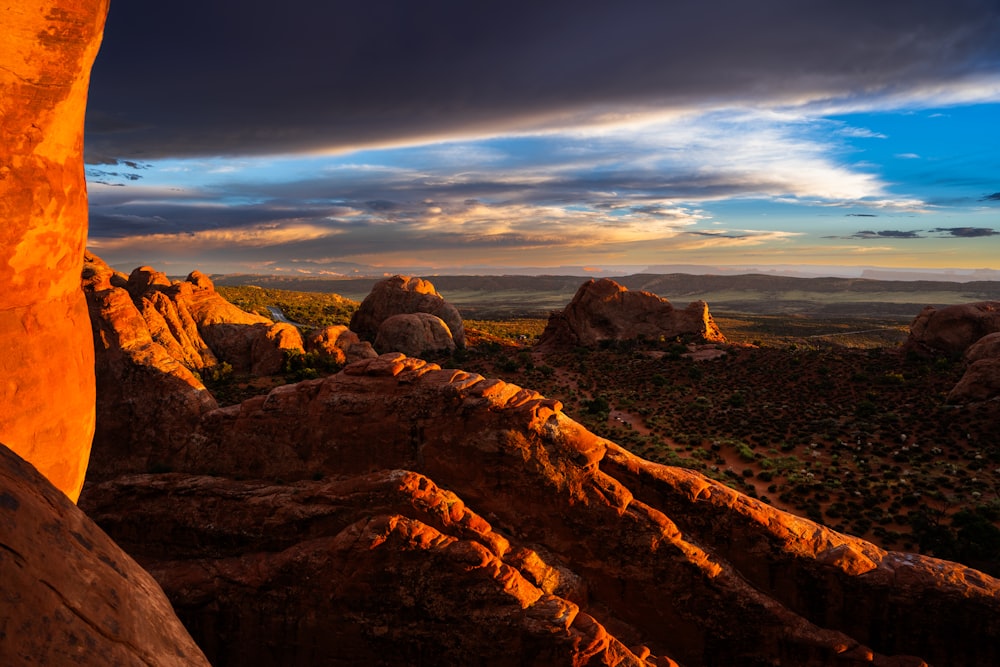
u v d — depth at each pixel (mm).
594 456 25094
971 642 22156
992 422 52219
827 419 59125
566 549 24688
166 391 35000
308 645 23688
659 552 23781
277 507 26781
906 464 48094
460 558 22562
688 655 23500
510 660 21609
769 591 23766
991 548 33031
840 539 24328
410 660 22578
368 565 23016
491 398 26281
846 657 22312
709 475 47094
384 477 25375
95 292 40906
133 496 29266
